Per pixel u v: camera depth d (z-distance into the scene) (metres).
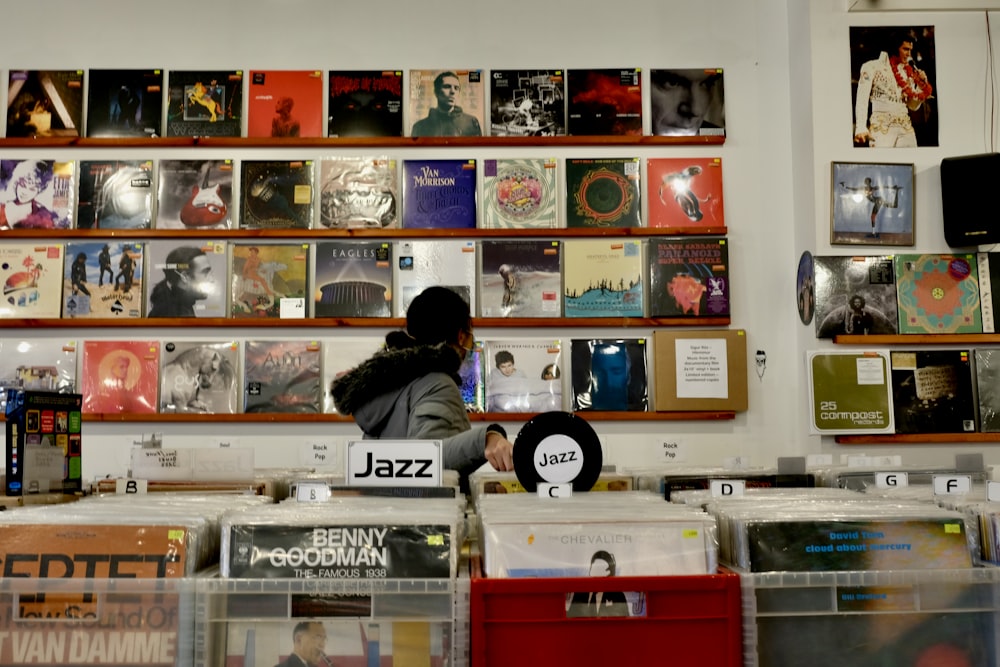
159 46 4.12
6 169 4.05
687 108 4.12
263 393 3.96
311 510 0.99
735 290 4.07
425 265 4.04
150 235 4.03
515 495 1.24
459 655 0.89
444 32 4.15
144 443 2.31
